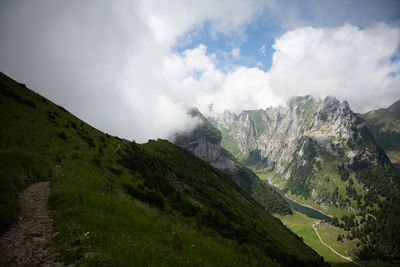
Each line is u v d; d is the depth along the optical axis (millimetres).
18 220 14656
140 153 106375
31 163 29750
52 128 59250
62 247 12070
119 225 17297
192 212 49219
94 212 18031
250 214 132875
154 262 13047
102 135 96000
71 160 42156
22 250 11266
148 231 18750
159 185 62000
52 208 17906
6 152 28984
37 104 75500
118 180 43000
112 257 12023
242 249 31297
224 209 101250
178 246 17703
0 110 49781
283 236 139875
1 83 70938
